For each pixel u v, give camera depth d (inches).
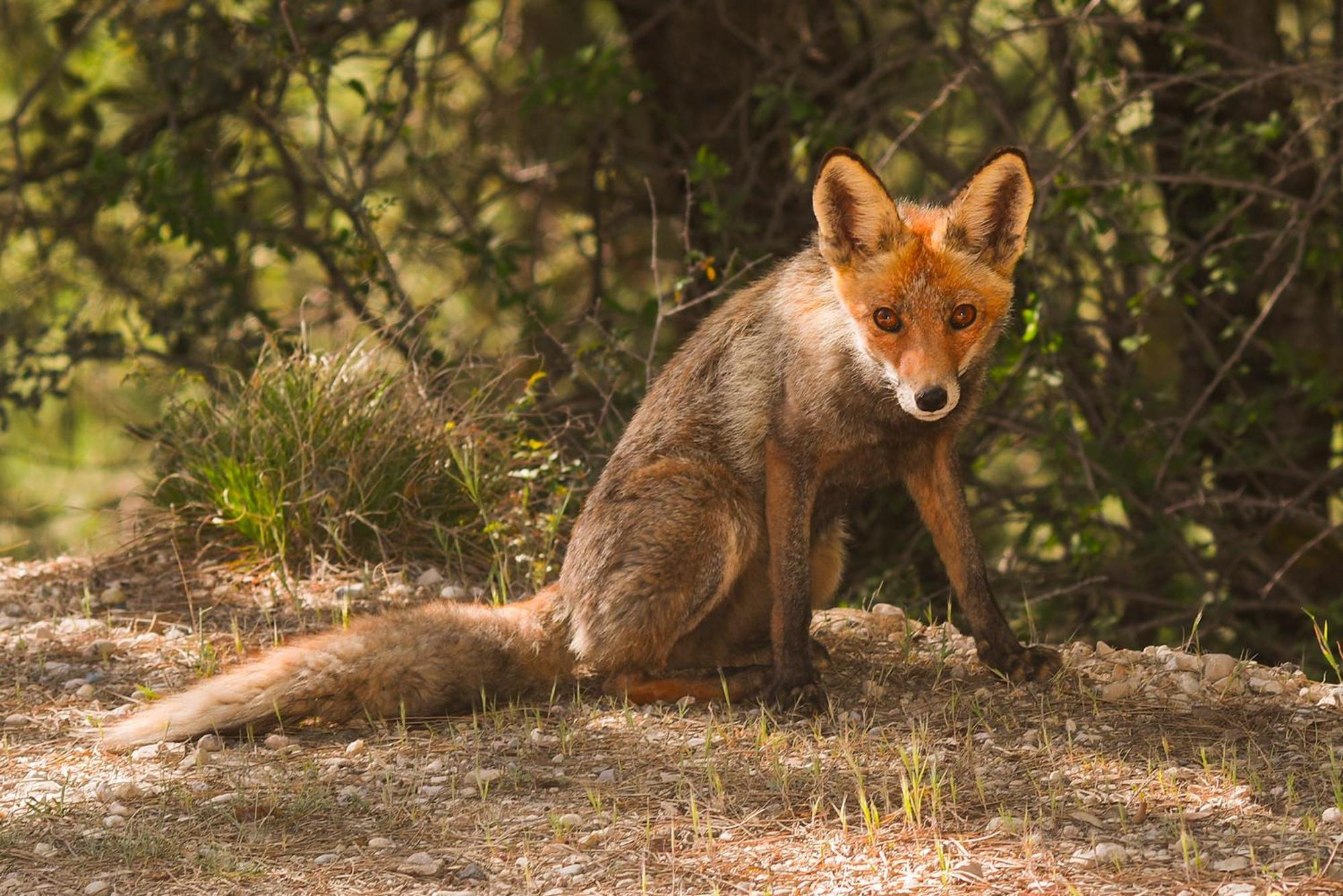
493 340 794.2
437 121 797.9
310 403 448.8
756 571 351.6
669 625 333.7
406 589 416.2
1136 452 554.3
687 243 524.7
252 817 270.2
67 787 288.4
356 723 327.9
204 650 369.4
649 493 334.0
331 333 655.1
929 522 343.9
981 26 708.0
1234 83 596.4
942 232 312.3
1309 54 629.6
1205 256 568.7
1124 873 231.6
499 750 304.3
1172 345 744.3
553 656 346.0
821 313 324.8
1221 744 292.2
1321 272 581.3
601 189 804.6
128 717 328.8
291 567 434.0
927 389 299.7
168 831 264.2
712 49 675.4
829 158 307.1
